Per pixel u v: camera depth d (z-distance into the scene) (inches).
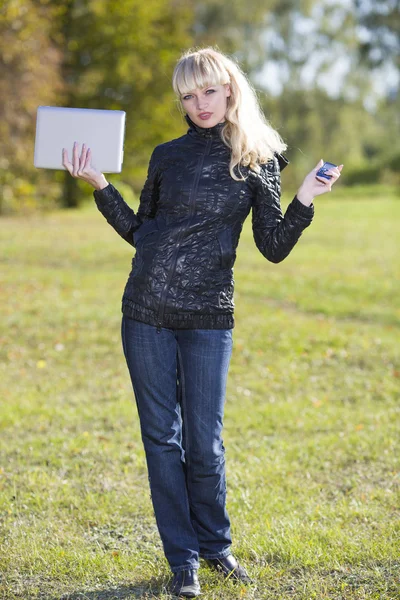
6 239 1170.0
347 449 344.8
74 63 1828.2
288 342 570.9
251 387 464.1
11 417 388.5
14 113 1405.0
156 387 206.1
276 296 773.3
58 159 207.8
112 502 283.1
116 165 207.5
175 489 209.0
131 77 1845.5
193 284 202.5
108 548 246.2
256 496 286.8
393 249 1159.6
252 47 2442.2
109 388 457.7
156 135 1902.1
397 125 3137.3
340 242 1240.8
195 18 2342.5
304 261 1017.5
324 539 243.8
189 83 199.5
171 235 201.9
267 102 2593.5
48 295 734.5
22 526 260.7
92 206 2066.9
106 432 374.3
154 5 1870.1
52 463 327.9
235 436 370.0
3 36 1332.4
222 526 215.8
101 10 1793.8
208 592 207.9
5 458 334.3
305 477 313.0
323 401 433.1
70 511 275.4
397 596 205.0
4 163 1434.5
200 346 205.6
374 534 248.1
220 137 203.8
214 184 201.9
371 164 3093.0
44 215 1631.4
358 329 626.2
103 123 206.5
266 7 2383.1
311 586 210.8
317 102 2704.2
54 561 231.8
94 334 588.7
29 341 567.2
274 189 209.9
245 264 981.2
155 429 207.9
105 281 825.5
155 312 203.2
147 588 215.5
